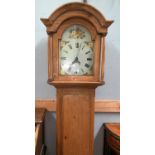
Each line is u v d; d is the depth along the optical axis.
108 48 1.84
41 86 1.84
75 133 1.51
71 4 1.33
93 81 1.43
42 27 1.77
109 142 1.75
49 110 1.84
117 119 1.92
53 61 1.40
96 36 1.39
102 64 1.42
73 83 1.42
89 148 1.53
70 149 1.53
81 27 1.41
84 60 1.44
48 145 1.90
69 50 1.43
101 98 1.90
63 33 1.41
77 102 1.48
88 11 1.35
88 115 1.50
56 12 1.33
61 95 1.47
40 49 1.80
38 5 1.75
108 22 1.35
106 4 1.78
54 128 1.88
